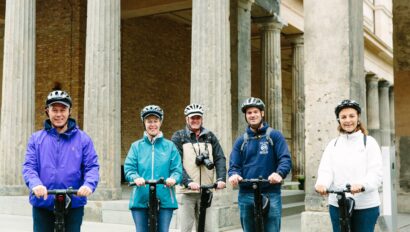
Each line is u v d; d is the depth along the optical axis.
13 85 14.46
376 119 32.44
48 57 21.34
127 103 22.11
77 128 4.80
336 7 8.73
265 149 5.73
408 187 14.24
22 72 14.54
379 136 32.47
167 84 24.61
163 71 24.36
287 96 34.03
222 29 11.60
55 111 4.64
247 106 5.76
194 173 7.16
